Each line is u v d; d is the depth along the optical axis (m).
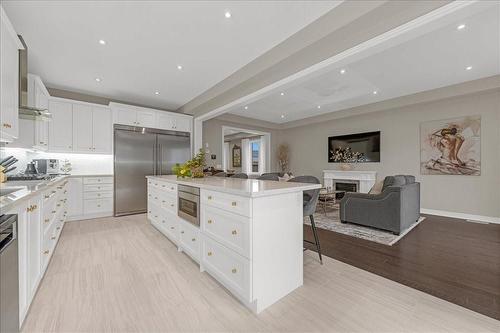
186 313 1.54
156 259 2.40
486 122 4.16
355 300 1.69
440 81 4.05
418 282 1.95
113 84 4.04
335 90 4.53
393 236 3.23
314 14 2.24
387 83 4.13
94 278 1.99
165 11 2.17
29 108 2.53
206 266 2.02
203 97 4.55
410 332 1.36
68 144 4.02
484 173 4.19
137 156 4.64
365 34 2.23
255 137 9.75
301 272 1.89
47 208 2.12
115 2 2.04
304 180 2.42
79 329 1.38
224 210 1.78
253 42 2.74
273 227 1.67
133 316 1.50
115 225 3.75
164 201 3.03
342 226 3.75
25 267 1.44
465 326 1.41
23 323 1.41
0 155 3.00
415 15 1.91
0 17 1.75
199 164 3.08
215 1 2.05
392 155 5.44
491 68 3.51
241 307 1.61
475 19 2.31
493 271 2.15
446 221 4.11
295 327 1.41
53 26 2.38
